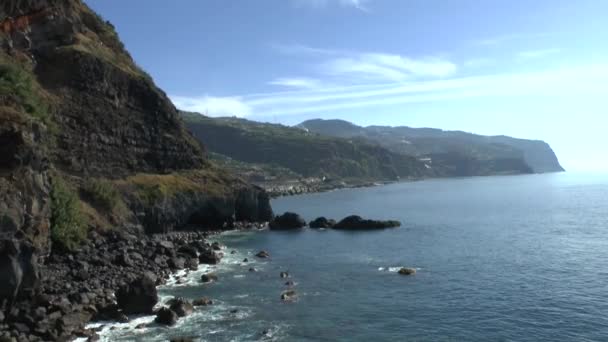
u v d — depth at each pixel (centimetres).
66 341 3638
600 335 3903
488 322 4234
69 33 10119
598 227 10225
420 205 17350
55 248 5731
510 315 4400
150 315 4331
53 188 5956
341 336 3953
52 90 9012
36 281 4147
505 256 7075
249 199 12119
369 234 9862
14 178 4366
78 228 6288
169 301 4638
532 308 4578
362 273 6147
